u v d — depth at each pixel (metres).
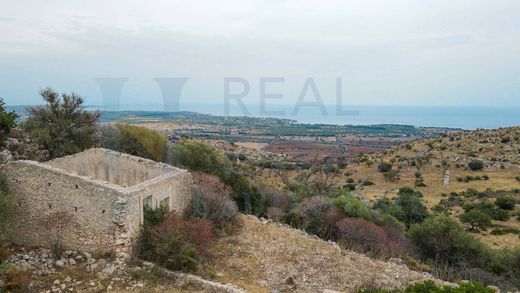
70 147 26.16
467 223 47.22
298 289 13.36
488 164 80.00
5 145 23.97
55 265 13.27
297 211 29.33
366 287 13.59
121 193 13.70
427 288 11.93
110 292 11.91
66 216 14.30
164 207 16.12
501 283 21.45
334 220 27.70
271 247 17.41
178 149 34.38
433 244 29.25
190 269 13.80
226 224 19.22
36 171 14.70
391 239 27.94
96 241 13.97
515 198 59.19
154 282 12.73
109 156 18.78
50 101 28.22
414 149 99.12
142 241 14.40
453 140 101.25
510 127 102.75
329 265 16.02
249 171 45.59
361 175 80.31
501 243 40.06
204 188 21.00
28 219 14.86
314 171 49.31
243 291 12.48
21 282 11.69
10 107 25.36
